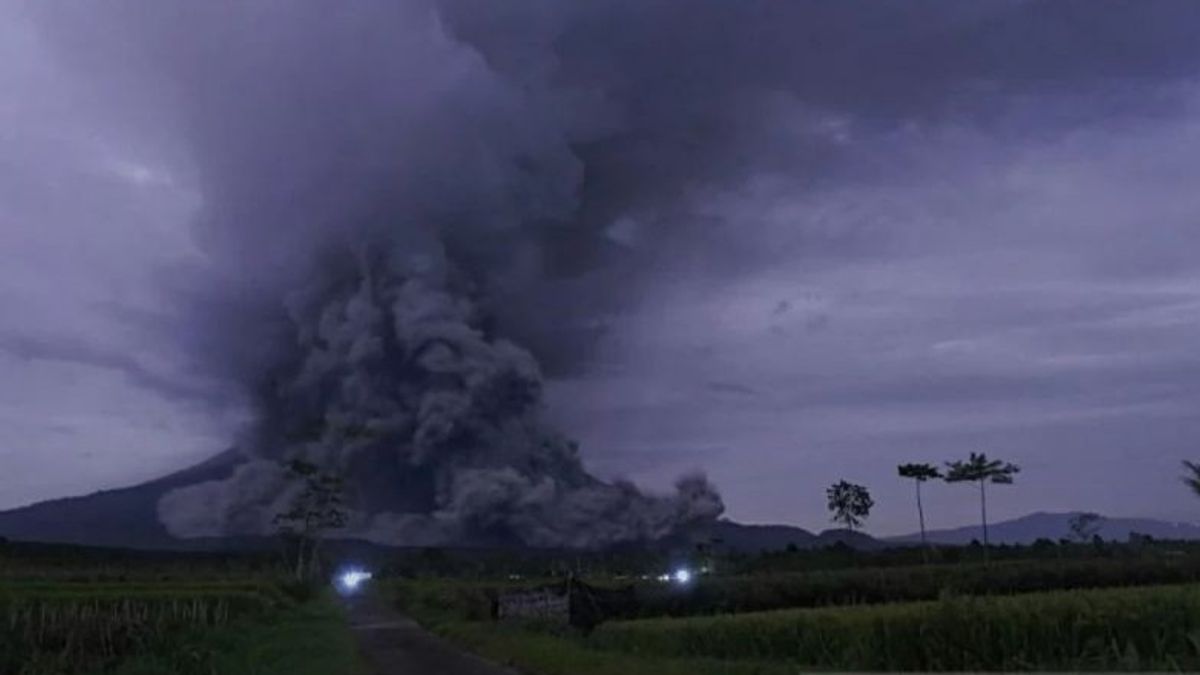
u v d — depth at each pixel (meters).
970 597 30.56
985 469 106.94
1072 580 59.84
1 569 105.88
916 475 110.19
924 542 108.50
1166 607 28.03
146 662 29.62
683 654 32.03
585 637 39.69
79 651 31.83
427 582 122.19
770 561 108.69
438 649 37.41
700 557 128.88
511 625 44.75
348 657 32.91
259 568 145.88
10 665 30.00
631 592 51.25
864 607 36.75
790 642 31.55
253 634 41.19
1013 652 27.00
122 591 66.88
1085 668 23.88
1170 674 22.23
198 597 60.44
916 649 28.02
